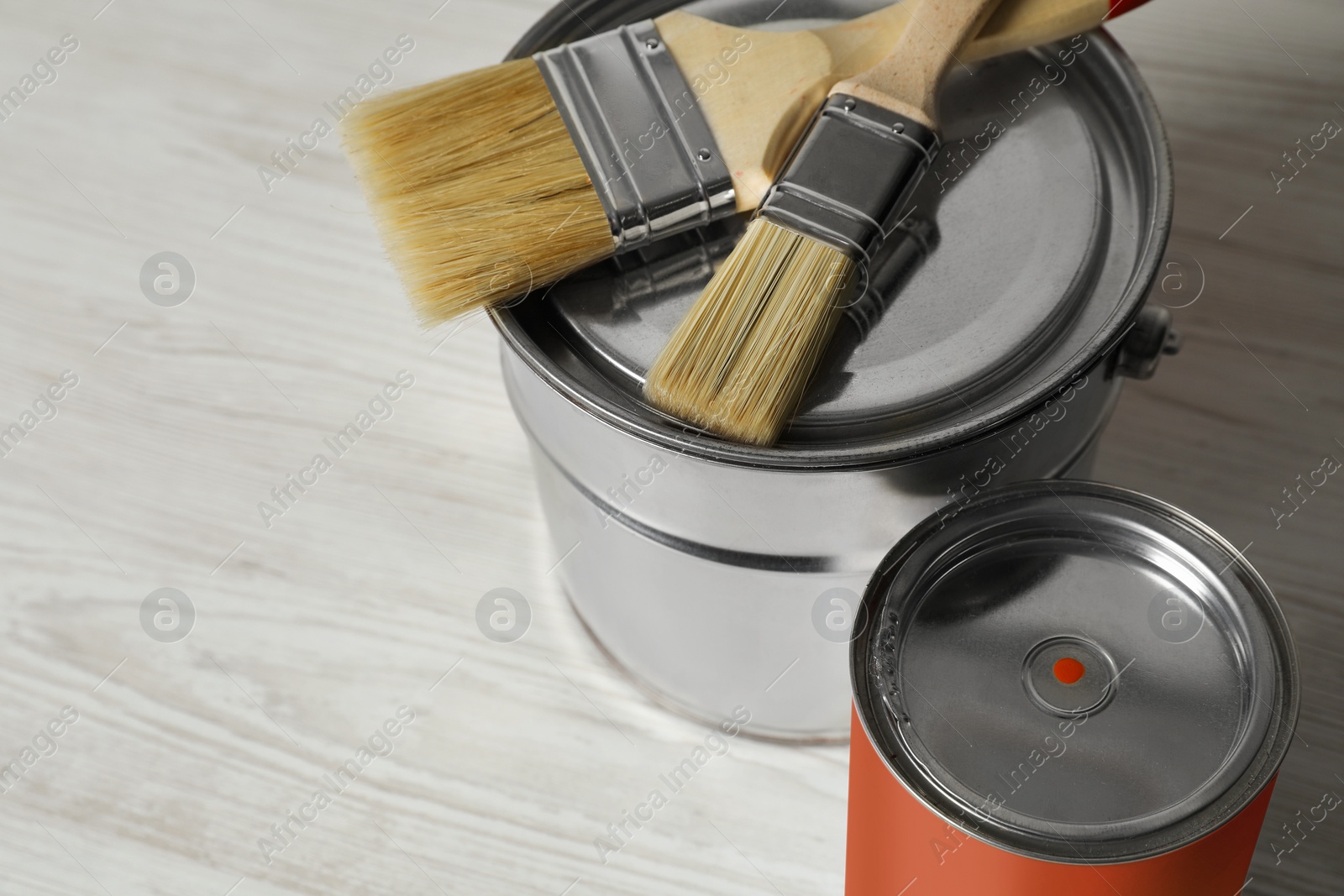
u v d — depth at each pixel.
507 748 1.04
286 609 1.12
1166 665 0.73
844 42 0.85
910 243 0.84
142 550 1.17
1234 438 1.12
